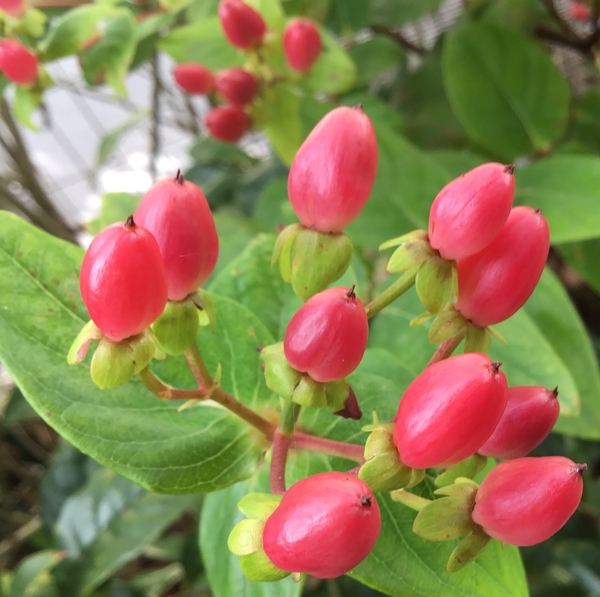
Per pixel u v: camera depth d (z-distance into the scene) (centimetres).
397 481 6
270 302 12
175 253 7
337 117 7
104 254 6
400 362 11
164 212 7
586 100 20
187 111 30
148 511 17
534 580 18
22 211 24
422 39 27
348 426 9
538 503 6
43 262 8
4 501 25
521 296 7
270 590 9
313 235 7
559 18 20
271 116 16
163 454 8
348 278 12
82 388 8
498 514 6
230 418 9
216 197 24
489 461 9
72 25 16
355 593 17
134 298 6
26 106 16
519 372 11
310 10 19
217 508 9
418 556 8
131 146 32
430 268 7
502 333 12
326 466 9
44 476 19
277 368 7
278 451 8
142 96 31
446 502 7
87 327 7
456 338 8
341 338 7
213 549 9
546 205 14
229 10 14
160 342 7
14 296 8
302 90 16
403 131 21
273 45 15
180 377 9
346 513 5
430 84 22
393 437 6
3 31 15
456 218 7
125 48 16
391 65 23
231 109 16
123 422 8
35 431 27
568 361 13
